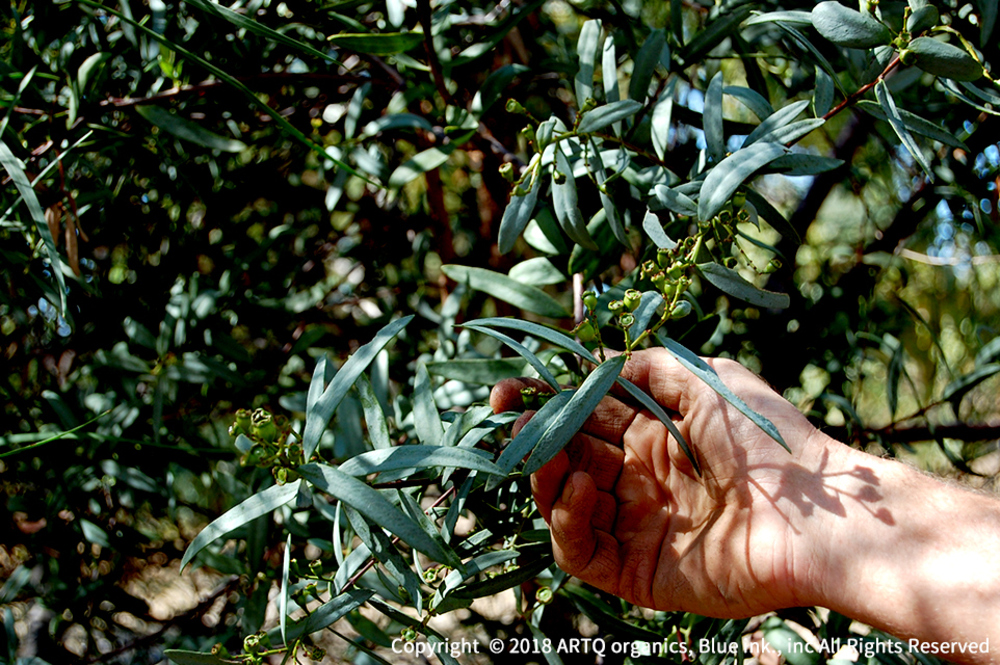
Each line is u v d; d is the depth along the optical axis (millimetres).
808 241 1954
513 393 892
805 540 893
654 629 1259
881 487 900
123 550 1561
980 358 1601
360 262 1895
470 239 1882
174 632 1606
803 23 917
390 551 770
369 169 1256
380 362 1196
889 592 846
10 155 1038
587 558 942
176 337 1397
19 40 1207
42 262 1383
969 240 1890
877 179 1853
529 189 963
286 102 1599
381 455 696
